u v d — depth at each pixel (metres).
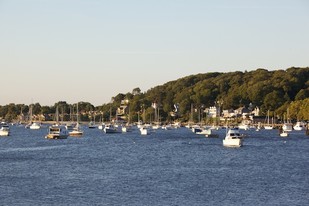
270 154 157.00
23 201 79.44
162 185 93.69
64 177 103.69
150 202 78.81
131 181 98.44
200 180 99.88
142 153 161.50
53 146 193.75
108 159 141.88
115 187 91.50
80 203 78.06
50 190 88.50
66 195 84.06
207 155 153.50
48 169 117.19
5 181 98.31
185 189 89.56
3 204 77.44
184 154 157.25
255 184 94.94
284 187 91.62
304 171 113.94
